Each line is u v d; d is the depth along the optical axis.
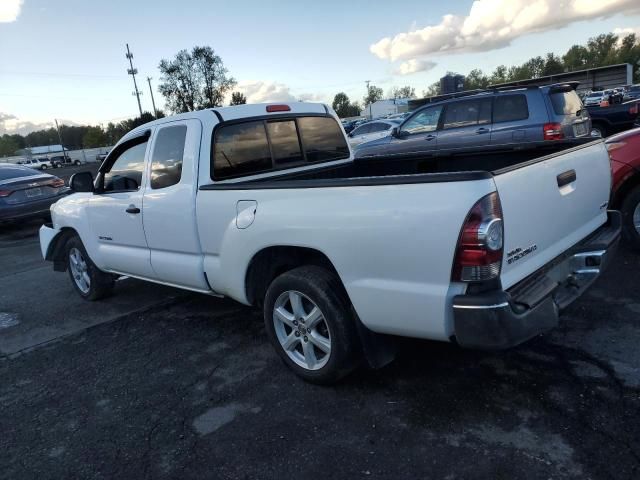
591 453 2.48
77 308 5.55
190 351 4.16
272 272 3.61
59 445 3.04
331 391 3.30
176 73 62.72
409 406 3.04
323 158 4.79
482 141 8.98
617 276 4.65
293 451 2.75
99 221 4.97
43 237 5.98
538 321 2.61
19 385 3.88
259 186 3.34
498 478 2.40
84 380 3.85
